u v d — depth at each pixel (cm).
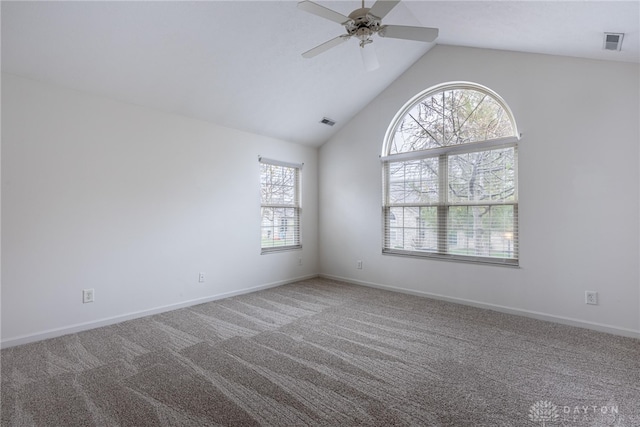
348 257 498
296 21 297
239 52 311
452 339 279
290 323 320
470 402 189
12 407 184
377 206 459
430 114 414
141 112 338
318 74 375
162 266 354
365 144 473
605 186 288
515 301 341
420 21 328
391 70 414
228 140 417
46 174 279
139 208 336
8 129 260
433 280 405
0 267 258
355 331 298
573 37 257
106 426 169
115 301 320
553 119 313
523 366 231
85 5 228
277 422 172
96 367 230
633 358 240
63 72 275
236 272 426
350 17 205
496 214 357
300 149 511
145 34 263
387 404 187
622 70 278
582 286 301
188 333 294
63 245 288
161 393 198
